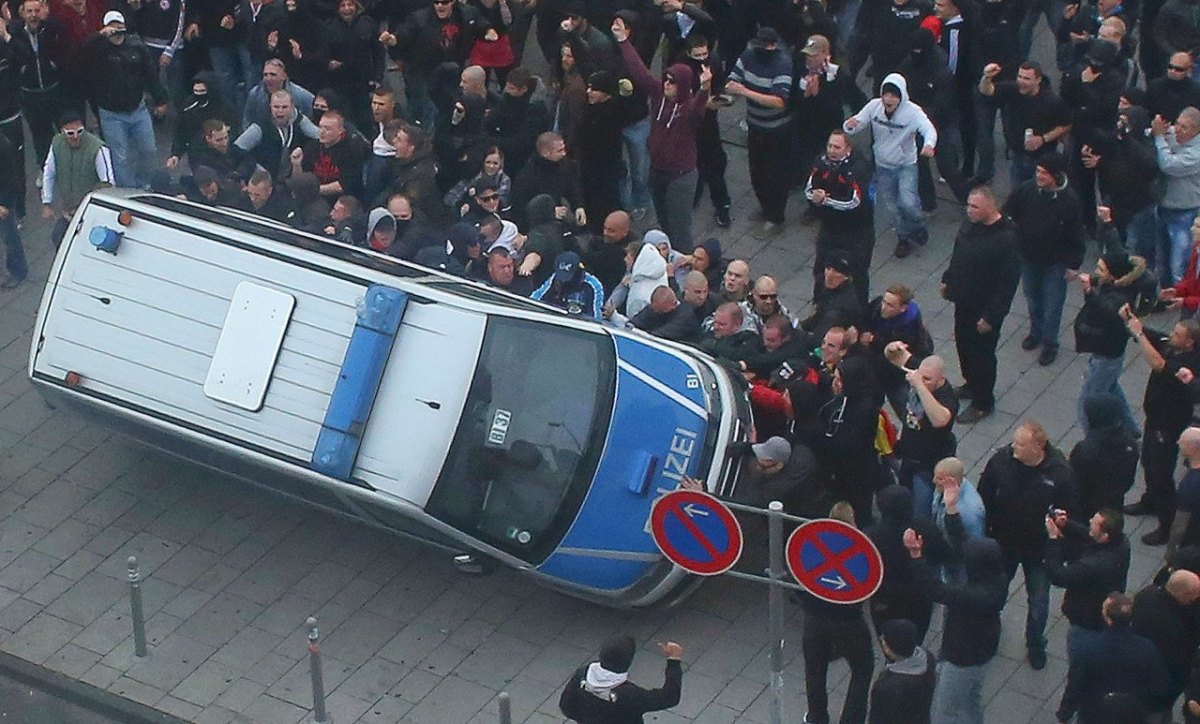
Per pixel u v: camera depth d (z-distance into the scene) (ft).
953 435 61.46
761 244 77.46
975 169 79.92
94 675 61.36
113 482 68.44
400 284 60.44
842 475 60.95
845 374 60.13
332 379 59.52
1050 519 55.47
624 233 69.26
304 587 64.28
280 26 79.00
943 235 77.36
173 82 83.71
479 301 61.05
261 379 59.98
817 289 69.92
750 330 65.21
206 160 73.72
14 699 60.80
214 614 63.36
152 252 62.39
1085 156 71.72
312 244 64.18
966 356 67.72
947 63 76.02
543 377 60.34
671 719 59.00
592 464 59.77
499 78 82.74
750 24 79.36
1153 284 64.08
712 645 61.36
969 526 57.26
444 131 73.97
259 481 62.64
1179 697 59.11
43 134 80.02
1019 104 73.51
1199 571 54.39
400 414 59.06
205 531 66.44
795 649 61.21
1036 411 69.26
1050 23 82.64
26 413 71.51
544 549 59.62
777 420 63.57
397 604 63.52
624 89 73.61
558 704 59.62
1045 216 68.03
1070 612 54.70
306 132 75.51
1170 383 61.72
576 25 75.31
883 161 74.54
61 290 62.85
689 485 59.67
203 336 60.90
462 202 74.13
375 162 73.67
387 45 79.92
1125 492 59.98
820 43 74.23
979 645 54.80
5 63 76.28
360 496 58.65
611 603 61.21
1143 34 82.33
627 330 63.21
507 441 59.52
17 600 63.98
